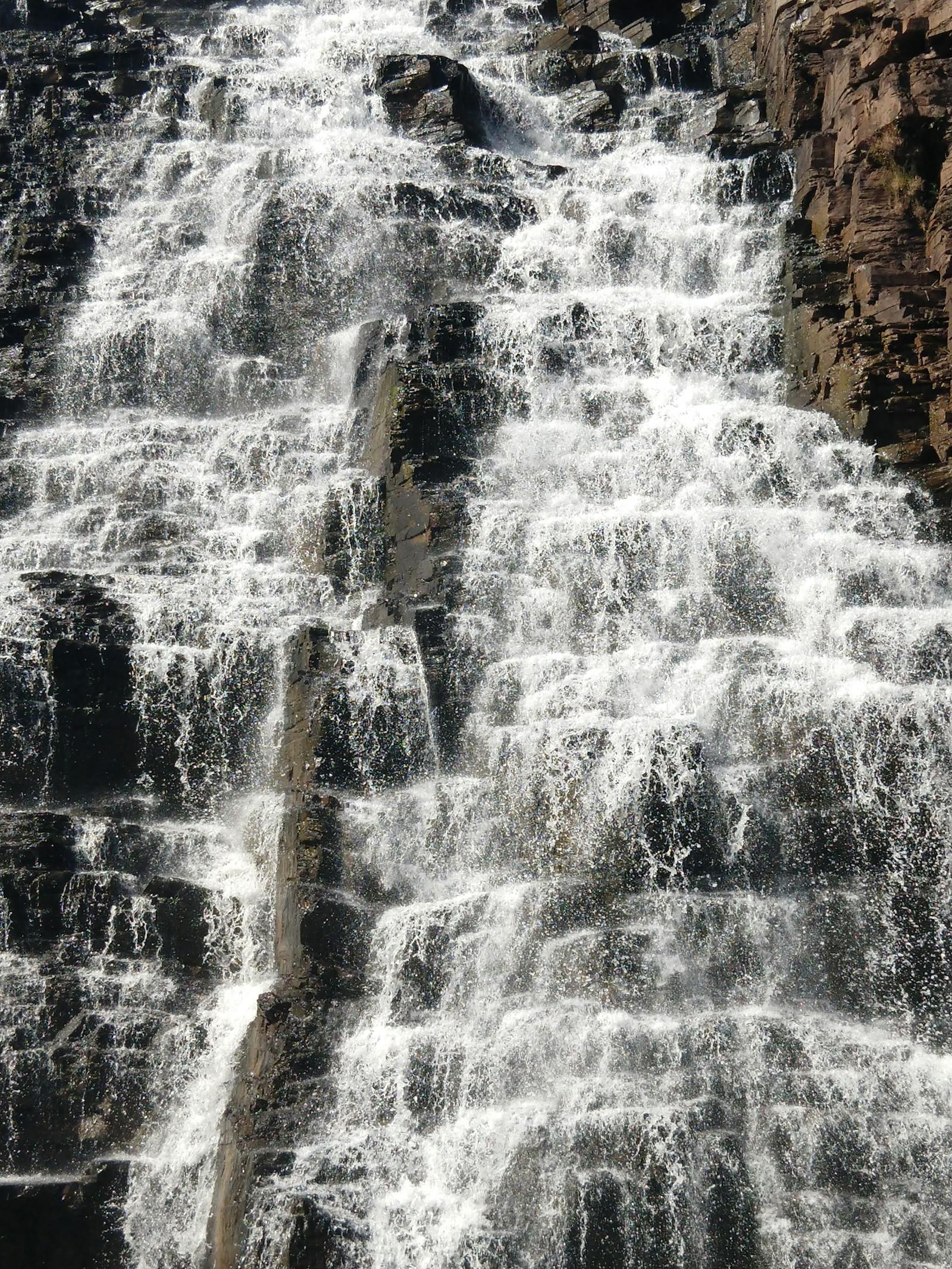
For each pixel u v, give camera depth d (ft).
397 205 265.13
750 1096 134.92
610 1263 125.90
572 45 327.26
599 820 152.46
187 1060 151.94
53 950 155.12
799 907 146.92
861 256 221.87
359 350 231.71
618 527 186.29
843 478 198.29
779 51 271.28
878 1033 140.97
